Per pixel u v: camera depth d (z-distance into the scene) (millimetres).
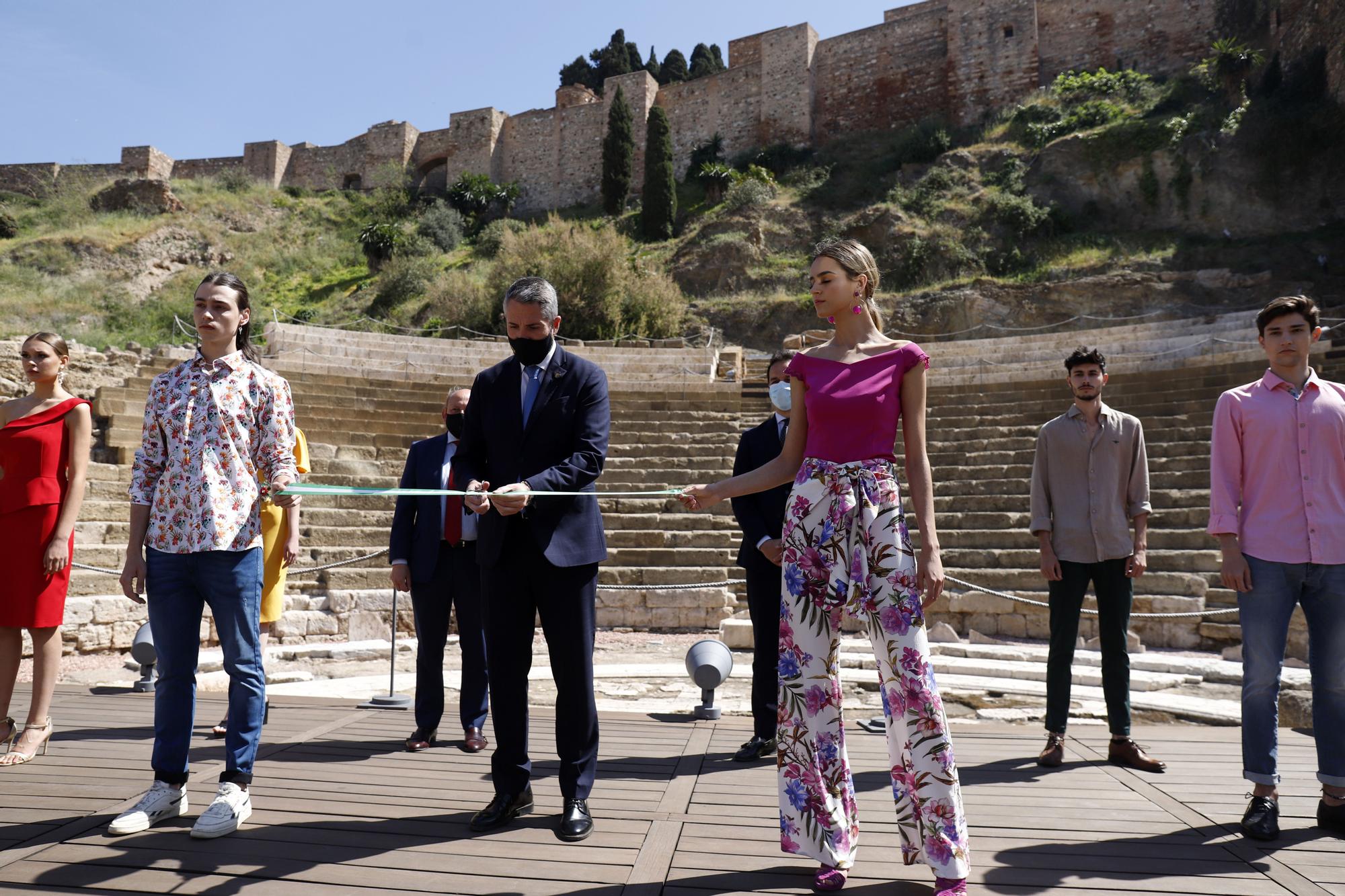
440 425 14305
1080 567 4383
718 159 42719
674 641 9195
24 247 36188
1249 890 2713
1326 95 26562
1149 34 35312
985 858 2984
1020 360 18969
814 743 2748
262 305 35438
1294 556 3361
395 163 49781
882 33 40906
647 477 12438
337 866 2836
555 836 3168
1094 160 29328
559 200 47281
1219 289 23562
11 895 2566
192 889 2631
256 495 3400
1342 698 3309
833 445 2801
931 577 2656
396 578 4770
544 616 3316
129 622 8320
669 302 27688
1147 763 4152
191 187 46438
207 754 4312
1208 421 12102
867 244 30969
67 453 4289
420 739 4523
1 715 4191
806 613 2771
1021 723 5672
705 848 3059
